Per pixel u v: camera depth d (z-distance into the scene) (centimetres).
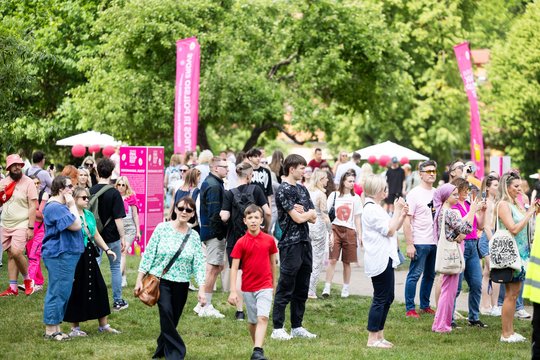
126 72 3450
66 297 1215
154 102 3412
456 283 1323
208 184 1417
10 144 1905
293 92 3731
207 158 1845
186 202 1071
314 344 1201
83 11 3834
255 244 1095
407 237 1440
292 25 3678
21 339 1214
